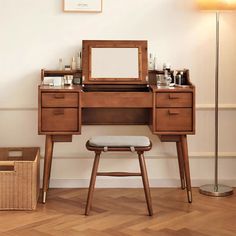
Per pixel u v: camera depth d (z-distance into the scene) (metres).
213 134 4.50
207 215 3.74
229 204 4.02
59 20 4.37
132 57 4.32
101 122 4.39
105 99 3.98
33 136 4.44
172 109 3.99
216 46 4.28
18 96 4.41
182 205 3.98
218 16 4.21
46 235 3.34
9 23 4.35
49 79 4.20
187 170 4.05
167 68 4.30
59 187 4.47
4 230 3.43
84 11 4.36
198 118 4.49
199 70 4.46
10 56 4.37
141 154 3.74
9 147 4.36
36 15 4.35
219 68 4.46
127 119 4.40
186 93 3.98
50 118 3.96
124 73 4.31
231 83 4.47
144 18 4.39
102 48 4.31
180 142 4.11
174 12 4.40
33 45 4.38
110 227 3.49
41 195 4.25
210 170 4.54
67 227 3.49
